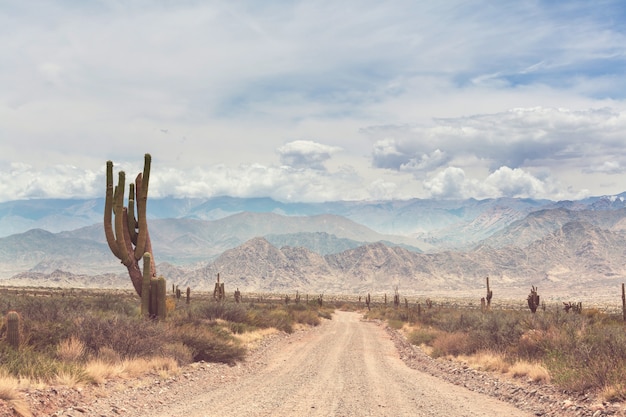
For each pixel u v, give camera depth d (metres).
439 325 36.88
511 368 18.47
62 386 12.84
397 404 13.41
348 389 15.73
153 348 18.53
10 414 10.09
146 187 24.39
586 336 18.86
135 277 23.98
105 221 23.44
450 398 14.59
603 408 11.97
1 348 13.78
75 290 152.75
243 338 29.61
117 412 11.67
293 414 11.91
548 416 12.20
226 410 12.20
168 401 13.35
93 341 17.31
